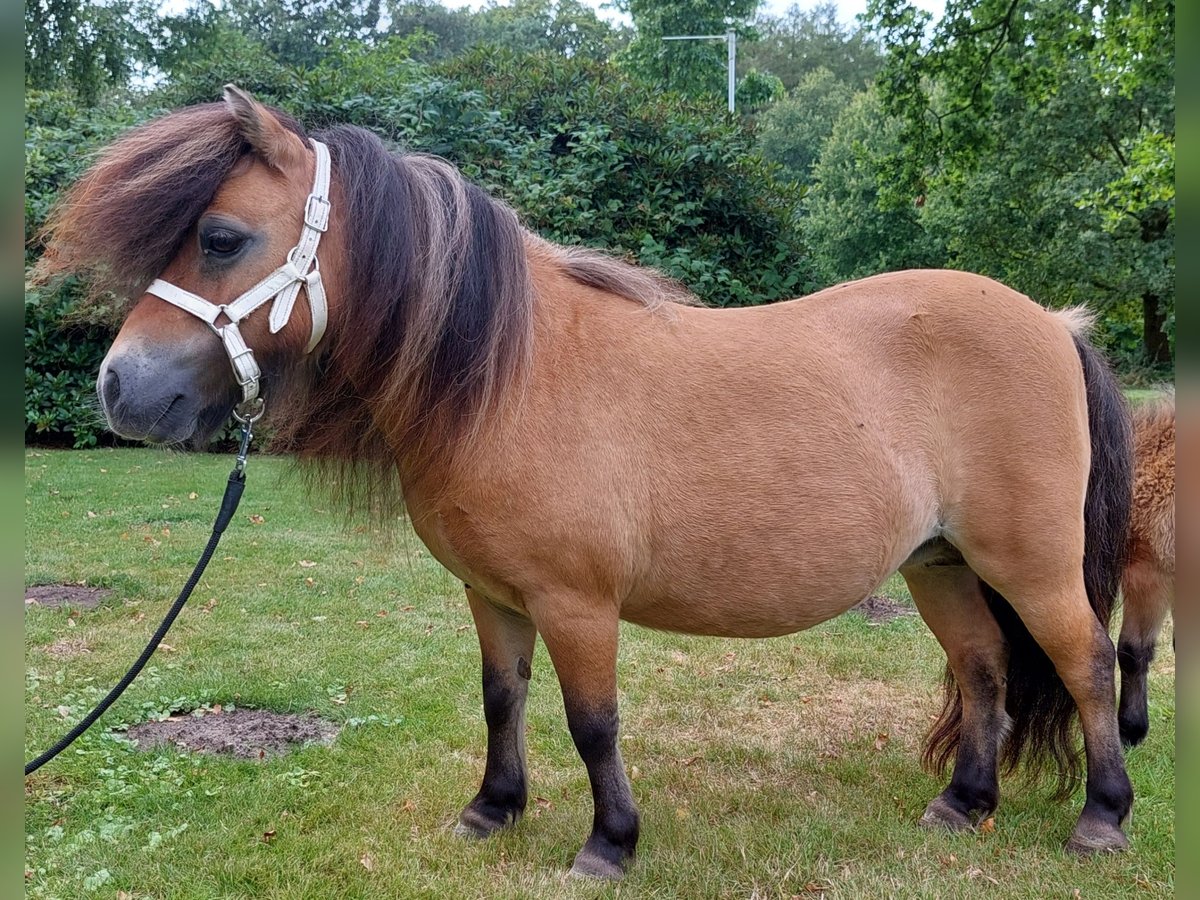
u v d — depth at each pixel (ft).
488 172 26.40
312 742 10.85
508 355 7.00
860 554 7.54
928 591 9.32
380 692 12.44
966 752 9.28
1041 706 9.02
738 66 123.24
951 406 7.89
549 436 7.01
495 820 8.78
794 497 7.33
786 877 8.05
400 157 7.47
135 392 6.12
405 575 18.40
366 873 8.01
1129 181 34.06
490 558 7.19
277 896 7.61
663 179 27.14
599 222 26.48
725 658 14.29
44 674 12.60
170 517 22.56
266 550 19.98
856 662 14.10
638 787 10.02
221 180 6.40
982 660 9.21
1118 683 13.51
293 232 6.55
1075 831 8.53
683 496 7.23
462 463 7.01
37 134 30.86
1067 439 7.97
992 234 68.23
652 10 76.95
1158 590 10.85
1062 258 63.98
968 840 8.73
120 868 7.99
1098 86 60.03
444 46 141.49
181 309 6.30
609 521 7.04
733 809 9.54
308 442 7.45
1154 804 9.41
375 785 9.73
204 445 6.93
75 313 7.33
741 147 28.14
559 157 28.17
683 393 7.31
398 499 7.87
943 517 8.11
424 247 6.97
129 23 65.05
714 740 11.37
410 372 6.96
